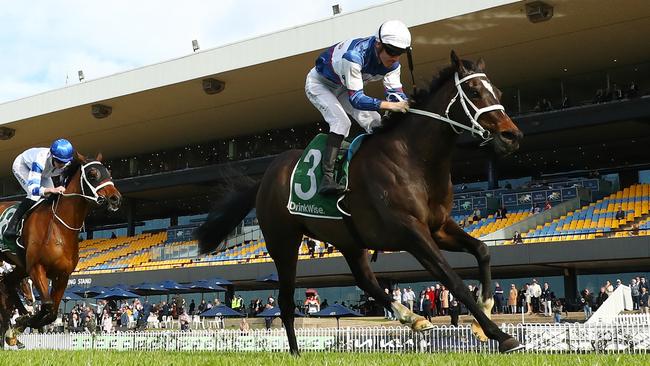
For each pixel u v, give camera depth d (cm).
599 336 1345
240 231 3591
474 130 563
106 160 4747
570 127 3003
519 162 3684
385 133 617
